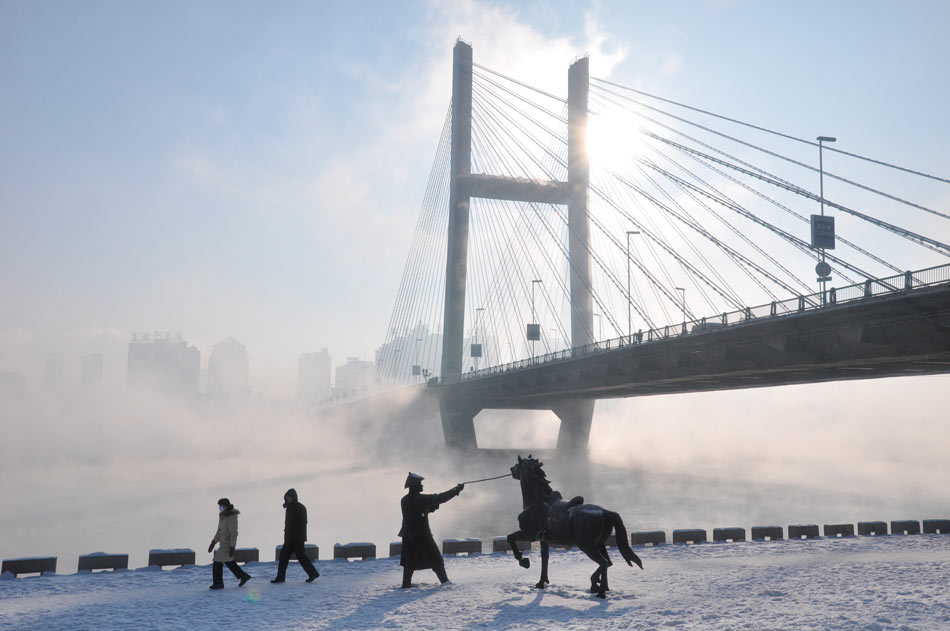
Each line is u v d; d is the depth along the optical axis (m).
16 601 13.62
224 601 13.27
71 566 42.53
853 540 21.78
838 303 36.75
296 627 11.02
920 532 24.30
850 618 10.43
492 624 10.96
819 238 47.19
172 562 18.08
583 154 93.56
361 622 11.29
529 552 20.41
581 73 95.00
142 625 11.30
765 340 42.12
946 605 11.18
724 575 15.13
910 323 33.78
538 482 14.75
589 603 12.47
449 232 97.38
